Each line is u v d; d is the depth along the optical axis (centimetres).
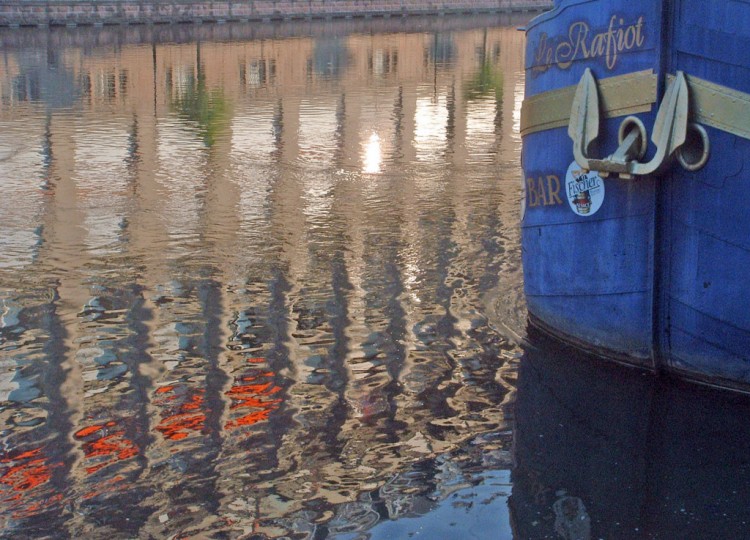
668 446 513
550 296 645
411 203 1054
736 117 515
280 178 1190
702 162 528
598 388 580
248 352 645
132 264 830
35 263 834
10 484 483
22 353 643
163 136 1503
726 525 442
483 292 757
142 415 556
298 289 768
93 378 605
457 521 447
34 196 1086
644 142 546
